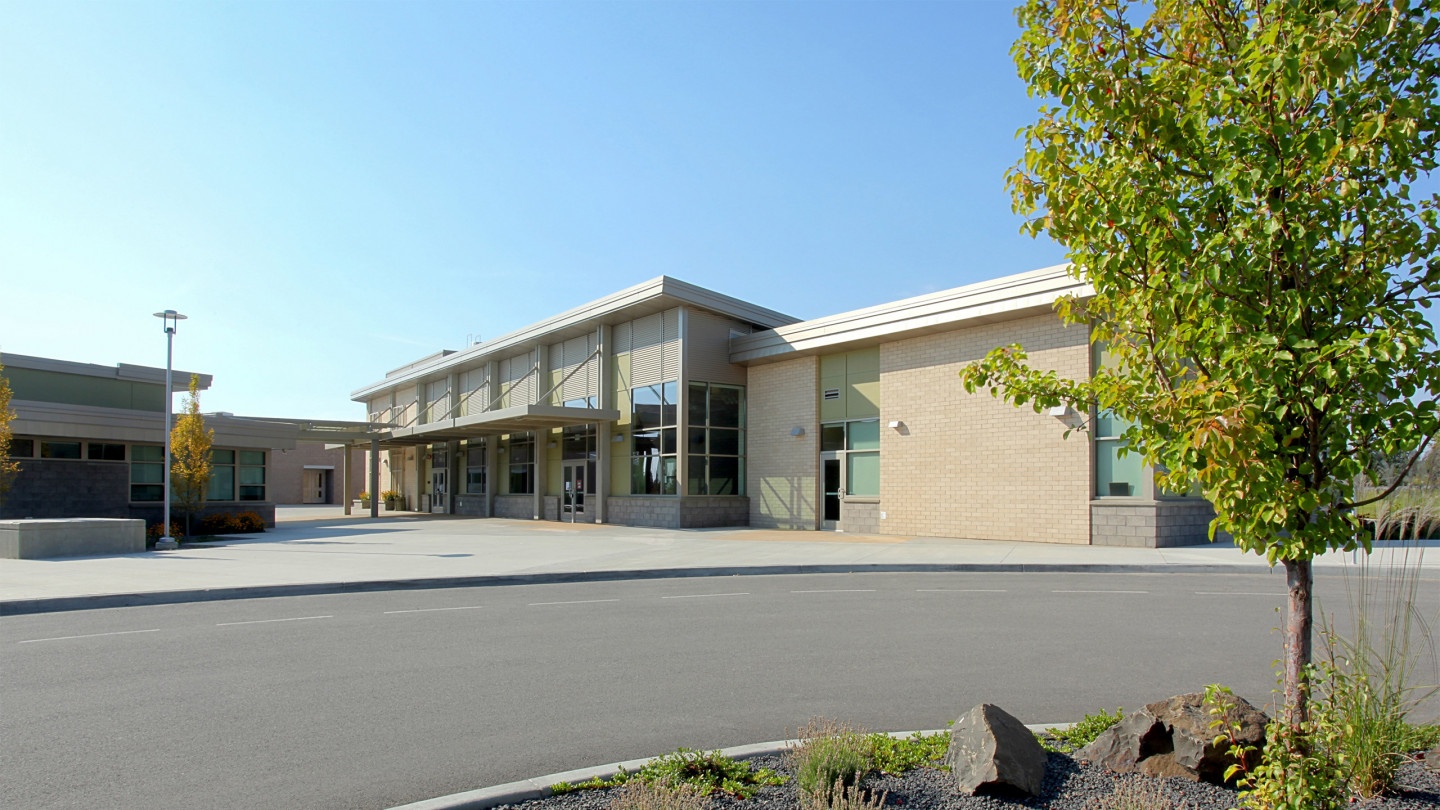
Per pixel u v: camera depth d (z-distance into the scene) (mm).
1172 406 3758
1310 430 3709
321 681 7262
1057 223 4418
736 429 29656
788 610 11094
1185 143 4066
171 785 4824
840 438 26531
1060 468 20422
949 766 4574
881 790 4316
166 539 20516
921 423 23734
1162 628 9555
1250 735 4223
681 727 5910
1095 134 4320
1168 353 4180
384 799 4625
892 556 17250
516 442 38188
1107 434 19797
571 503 33688
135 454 26891
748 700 6605
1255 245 3688
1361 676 4344
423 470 47344
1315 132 3541
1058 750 4930
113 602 11828
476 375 41906
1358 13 3371
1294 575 3986
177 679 7340
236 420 28844
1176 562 15664
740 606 11477
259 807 4508
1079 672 7438
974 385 4879
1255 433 3316
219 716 6199
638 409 30344
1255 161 3684
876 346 25500
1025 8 4574
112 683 7203
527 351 37625
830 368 27000
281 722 6051
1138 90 4000
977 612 10812
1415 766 4523
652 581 14477
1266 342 3490
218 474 28531
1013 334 21453
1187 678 7195
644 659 8102
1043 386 4625
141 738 5676
